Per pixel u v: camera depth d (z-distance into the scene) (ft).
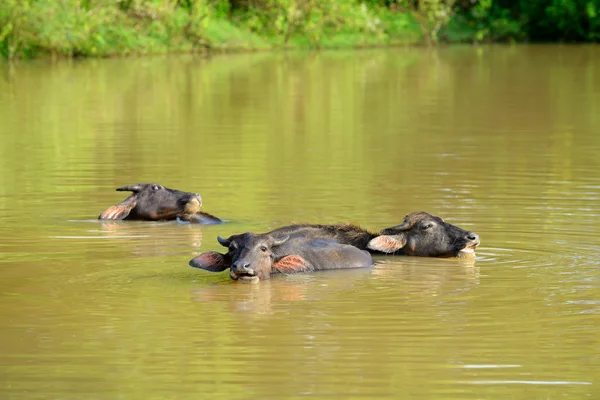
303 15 653.71
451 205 194.39
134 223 186.91
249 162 247.70
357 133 299.58
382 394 100.27
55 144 277.23
